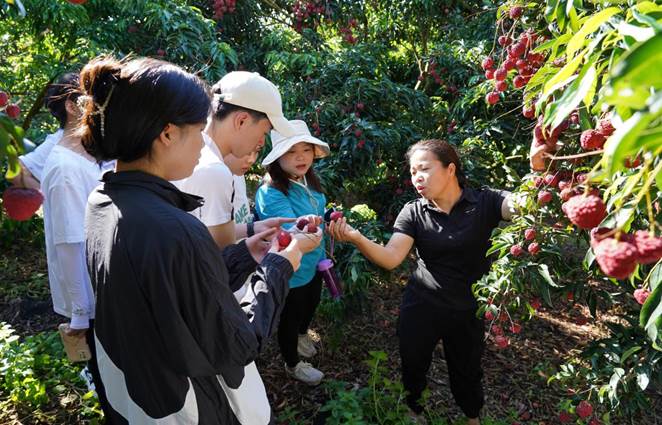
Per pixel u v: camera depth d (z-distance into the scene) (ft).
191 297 3.32
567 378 7.19
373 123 12.78
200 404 3.70
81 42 14.88
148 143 3.48
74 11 14.60
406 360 7.54
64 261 6.18
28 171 6.84
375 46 16.71
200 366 3.46
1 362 8.55
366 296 10.45
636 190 3.26
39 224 15.29
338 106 13.65
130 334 3.44
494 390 9.73
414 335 7.36
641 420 8.59
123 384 3.80
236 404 3.94
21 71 15.24
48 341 9.49
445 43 16.53
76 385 8.60
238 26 21.12
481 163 12.26
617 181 2.93
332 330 10.90
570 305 12.86
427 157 6.85
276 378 9.45
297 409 8.65
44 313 11.58
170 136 3.54
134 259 3.29
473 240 6.87
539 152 5.17
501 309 6.54
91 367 6.30
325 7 19.63
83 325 6.34
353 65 15.16
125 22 15.64
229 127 5.29
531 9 5.73
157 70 3.43
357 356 10.38
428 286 7.18
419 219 7.22
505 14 6.06
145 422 3.67
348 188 14.44
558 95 3.95
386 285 13.51
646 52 1.49
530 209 5.89
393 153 13.57
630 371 6.00
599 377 6.53
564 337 11.55
